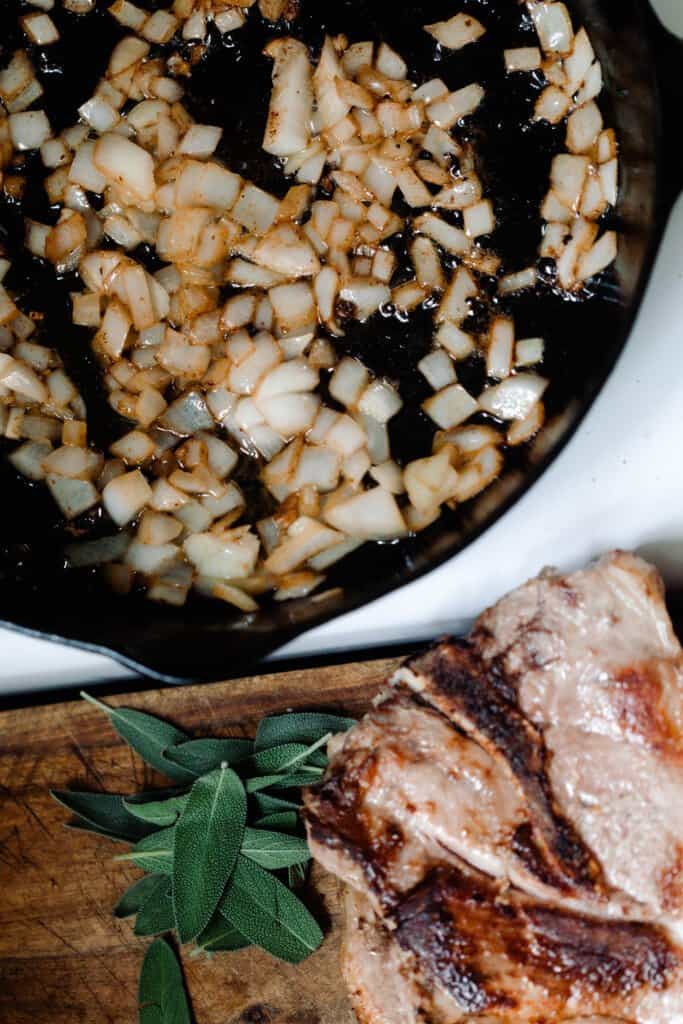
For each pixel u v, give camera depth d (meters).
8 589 0.65
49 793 0.66
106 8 0.66
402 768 0.61
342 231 0.65
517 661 0.62
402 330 0.66
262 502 0.66
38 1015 0.65
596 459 0.68
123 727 0.65
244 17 0.66
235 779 0.64
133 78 0.65
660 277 0.68
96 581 0.66
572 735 0.61
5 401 0.65
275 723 0.66
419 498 0.65
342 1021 0.65
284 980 0.65
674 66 0.60
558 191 0.65
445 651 0.62
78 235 0.65
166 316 0.66
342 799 0.61
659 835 0.60
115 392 0.66
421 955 0.60
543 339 0.66
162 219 0.65
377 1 0.66
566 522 0.68
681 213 0.67
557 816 0.60
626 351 0.68
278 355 0.65
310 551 0.66
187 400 0.66
